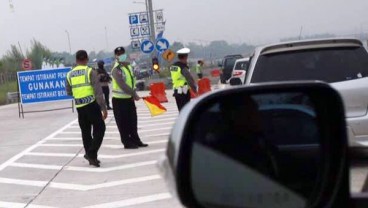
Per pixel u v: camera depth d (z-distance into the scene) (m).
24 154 12.31
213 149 2.47
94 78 9.96
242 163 2.53
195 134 2.45
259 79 8.29
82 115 10.09
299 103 2.69
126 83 11.69
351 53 8.34
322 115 2.63
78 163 10.64
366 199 2.62
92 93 10.01
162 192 7.81
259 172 2.58
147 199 7.52
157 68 29.50
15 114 24.00
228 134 2.53
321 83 2.64
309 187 2.62
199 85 16.80
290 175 2.62
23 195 8.33
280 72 8.28
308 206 2.57
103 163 10.40
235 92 2.60
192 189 2.38
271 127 2.67
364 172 5.44
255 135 2.62
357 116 8.00
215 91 2.56
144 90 35.12
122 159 10.69
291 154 2.65
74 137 14.73
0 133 16.92
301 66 8.29
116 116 11.84
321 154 2.63
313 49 8.37
